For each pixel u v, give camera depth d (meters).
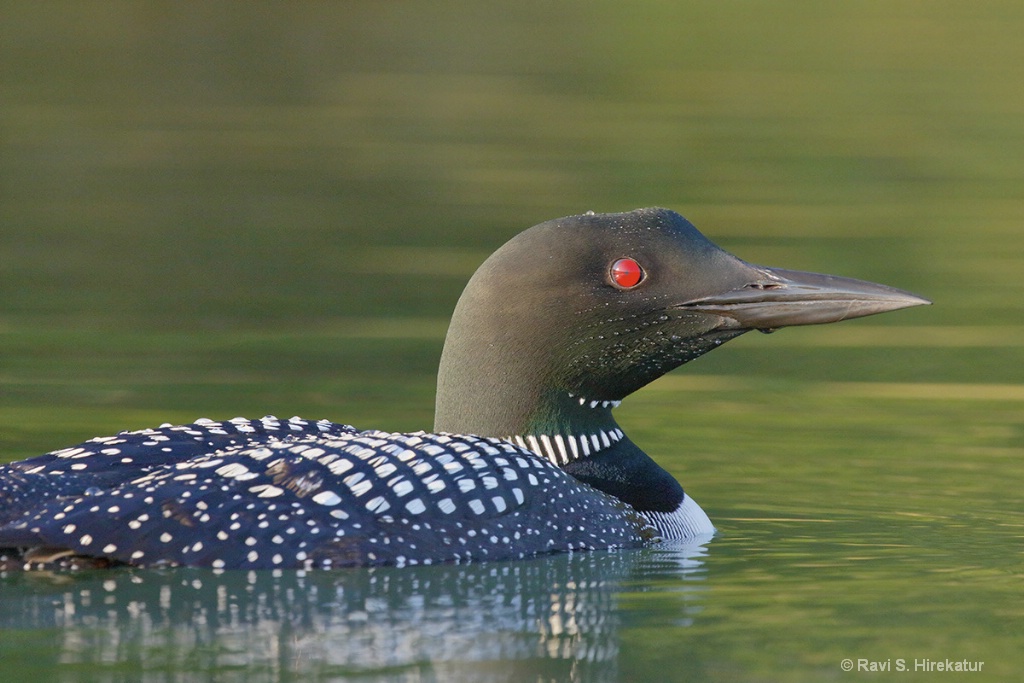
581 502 7.93
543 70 34.56
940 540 8.37
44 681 5.74
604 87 32.72
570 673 5.94
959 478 10.20
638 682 5.86
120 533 6.97
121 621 6.44
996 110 29.91
